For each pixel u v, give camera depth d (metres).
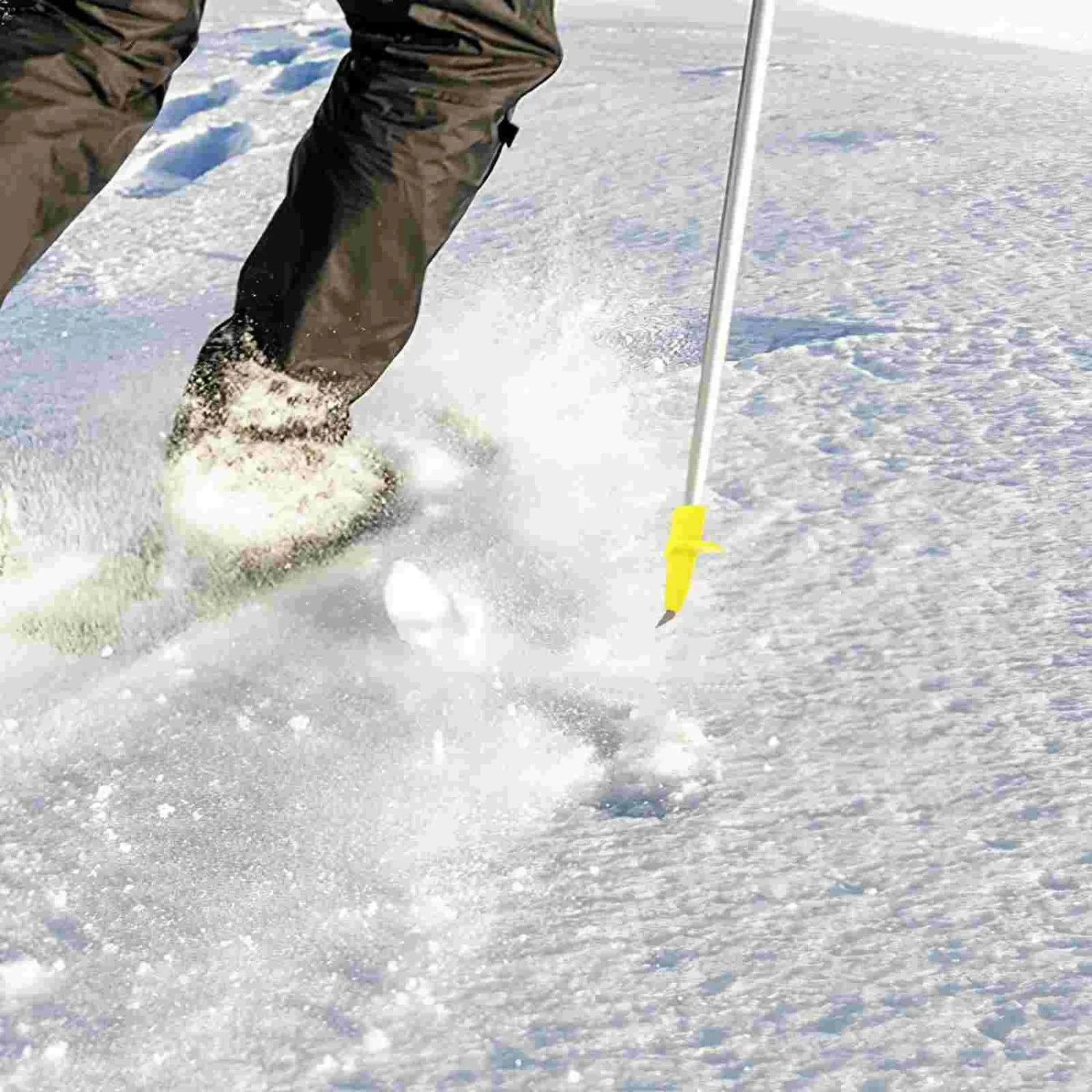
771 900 1.69
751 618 2.35
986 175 5.35
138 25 2.14
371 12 2.35
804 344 3.54
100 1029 1.51
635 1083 1.42
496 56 2.38
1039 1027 1.47
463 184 2.46
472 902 1.70
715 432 3.06
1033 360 3.39
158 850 1.80
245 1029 1.51
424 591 2.30
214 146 6.62
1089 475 2.81
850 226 4.68
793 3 17.19
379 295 2.50
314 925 1.66
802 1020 1.50
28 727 2.09
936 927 1.63
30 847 1.81
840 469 2.87
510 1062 1.45
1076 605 2.35
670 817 1.85
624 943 1.62
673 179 5.48
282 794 1.92
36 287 4.57
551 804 1.89
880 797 1.88
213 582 2.45
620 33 10.50
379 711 2.12
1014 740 1.99
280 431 2.53
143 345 3.81
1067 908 1.66
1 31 2.12
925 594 2.40
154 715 2.12
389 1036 1.49
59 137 2.15
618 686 2.17
